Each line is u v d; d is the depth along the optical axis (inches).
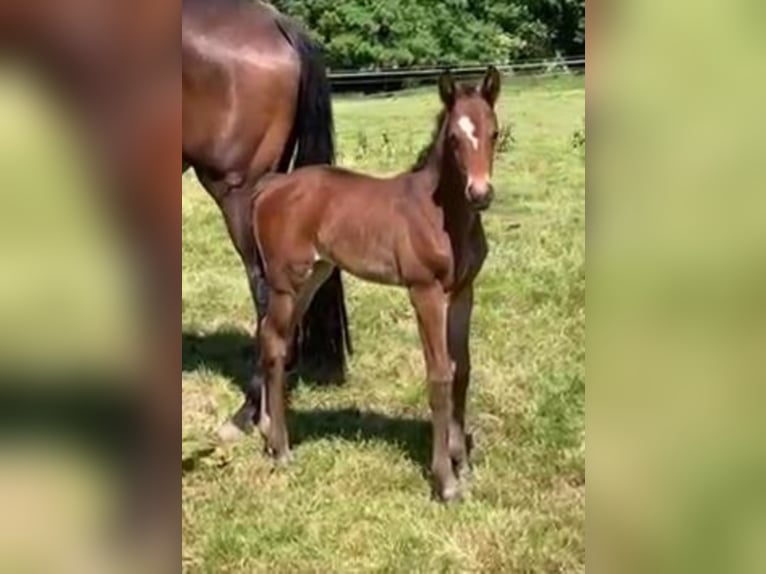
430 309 138.0
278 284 151.2
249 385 167.5
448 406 139.3
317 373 177.9
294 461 152.7
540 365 181.3
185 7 169.2
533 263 240.5
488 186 125.0
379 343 198.8
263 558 127.6
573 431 156.0
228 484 146.1
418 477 146.8
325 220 145.4
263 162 172.2
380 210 140.9
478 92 128.3
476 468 148.1
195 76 167.5
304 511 137.8
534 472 146.5
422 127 450.9
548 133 421.1
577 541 127.4
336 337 176.2
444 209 135.7
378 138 429.4
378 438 159.5
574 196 319.9
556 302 213.9
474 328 199.9
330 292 173.9
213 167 171.3
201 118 168.9
